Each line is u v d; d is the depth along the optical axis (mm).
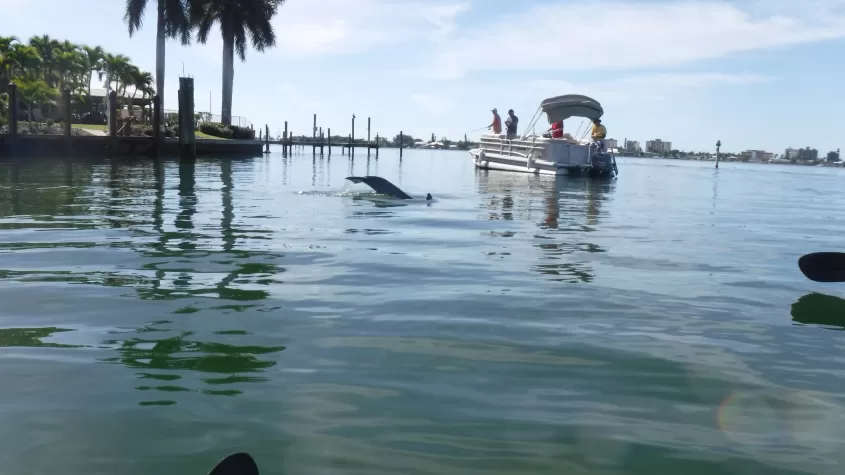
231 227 9477
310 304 5406
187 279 6160
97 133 38031
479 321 5039
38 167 21969
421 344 4480
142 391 3623
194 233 8820
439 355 4273
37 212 10672
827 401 3666
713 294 6117
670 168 50156
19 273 6277
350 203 13211
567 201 15828
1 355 4121
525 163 28781
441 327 4863
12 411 3355
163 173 21125
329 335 4621
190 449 3012
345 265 6980
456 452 3031
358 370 3986
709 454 3062
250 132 45469
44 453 2953
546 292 6020
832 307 5723
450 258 7559
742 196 20016
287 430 3207
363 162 39531
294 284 6082
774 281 6762
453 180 23641
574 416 3426
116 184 16281
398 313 5207
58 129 37500
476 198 15828
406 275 6586
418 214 11781
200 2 42062
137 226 9352
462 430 3244
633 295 6000
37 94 44750
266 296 5629
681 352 4430
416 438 3152
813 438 3232
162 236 8523
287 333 4645
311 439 3125
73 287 5766
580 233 10062
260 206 12305
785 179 34969
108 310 5102
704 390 3791
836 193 23109
